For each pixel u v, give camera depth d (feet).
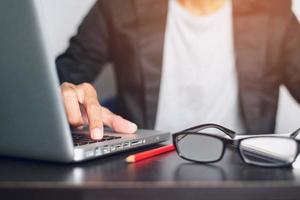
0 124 1.51
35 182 1.18
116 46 3.46
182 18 3.44
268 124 3.42
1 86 1.42
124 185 1.14
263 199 1.15
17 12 1.28
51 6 3.42
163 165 1.54
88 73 3.48
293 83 3.39
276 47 3.38
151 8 3.43
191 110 3.48
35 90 1.37
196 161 1.61
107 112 2.31
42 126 1.43
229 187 1.14
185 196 1.14
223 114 3.46
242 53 3.42
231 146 1.68
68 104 1.95
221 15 3.41
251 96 3.43
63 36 3.46
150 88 3.48
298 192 1.16
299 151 1.53
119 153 1.84
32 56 1.32
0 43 1.35
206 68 3.46
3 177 1.27
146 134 2.09
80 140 1.82
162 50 3.46
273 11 3.35
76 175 1.31
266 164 1.49
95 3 3.44
